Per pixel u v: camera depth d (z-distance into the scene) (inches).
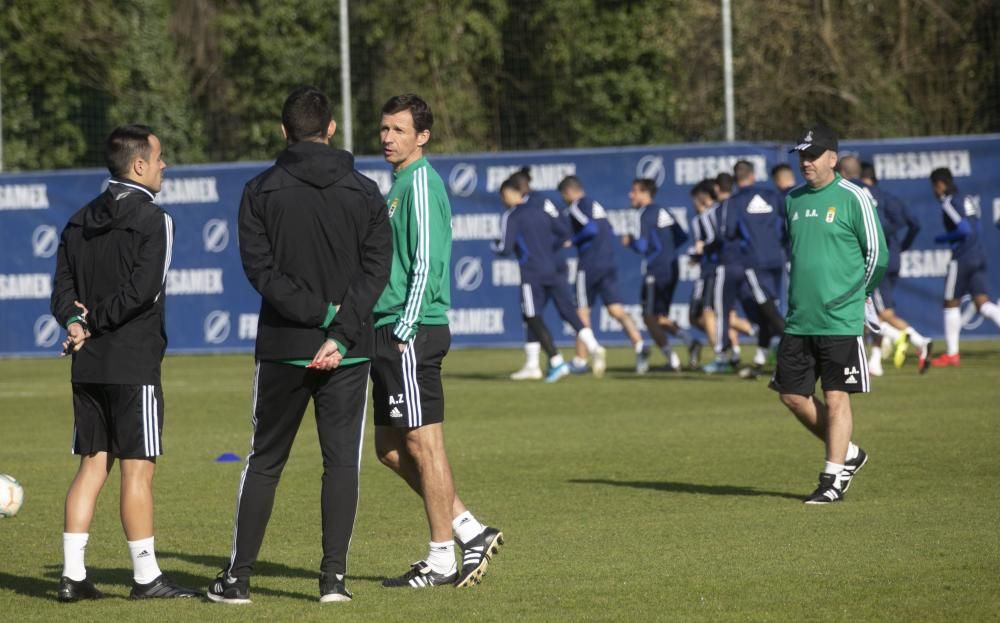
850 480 1219.9
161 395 867.4
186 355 3331.7
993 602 790.5
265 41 4335.6
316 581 899.4
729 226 2439.7
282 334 804.0
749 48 4067.4
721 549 971.3
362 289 802.8
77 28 4094.5
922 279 2987.2
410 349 879.7
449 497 884.6
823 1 4099.4
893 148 2979.8
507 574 903.7
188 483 1347.2
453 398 2166.6
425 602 824.3
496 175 3105.3
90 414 862.5
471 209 3112.7
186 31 4426.7
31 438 1769.2
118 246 854.5
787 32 4050.2
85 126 4153.5
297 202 804.0
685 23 4124.0
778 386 1219.2
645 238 2583.7
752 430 1697.8
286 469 1443.2
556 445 1590.8
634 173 3058.6
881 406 1897.1
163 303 874.1
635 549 979.3
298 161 812.6
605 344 3105.3
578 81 4239.7
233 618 785.6
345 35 3036.4
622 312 2593.5
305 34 4345.5
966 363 2637.8
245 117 4387.3
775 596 816.3
